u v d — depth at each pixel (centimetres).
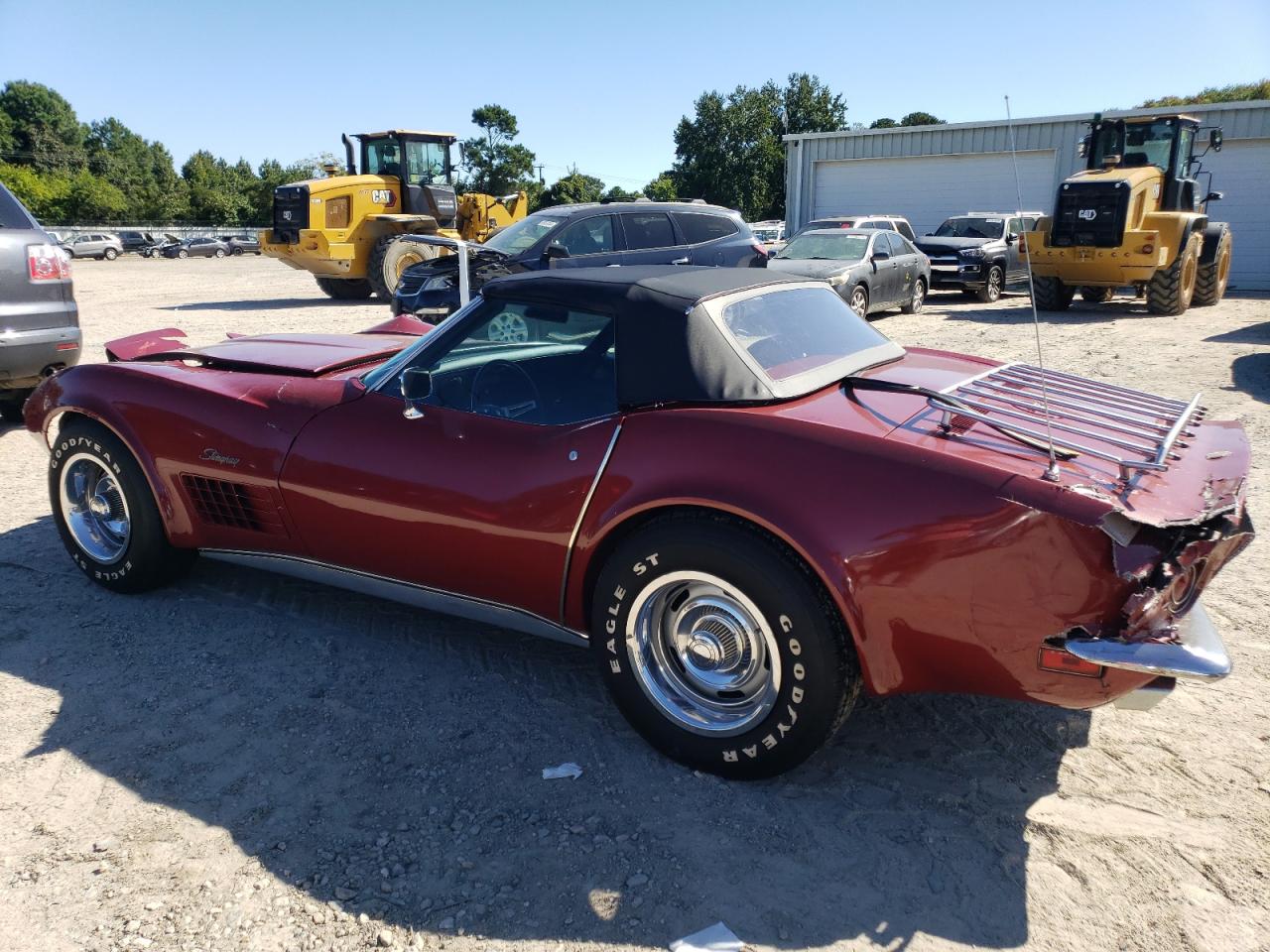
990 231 1795
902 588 234
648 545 262
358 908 222
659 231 1138
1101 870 236
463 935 215
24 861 237
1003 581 227
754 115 6469
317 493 328
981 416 252
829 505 239
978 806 261
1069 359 991
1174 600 228
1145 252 1344
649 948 212
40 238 600
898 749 289
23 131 11231
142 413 362
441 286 998
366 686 324
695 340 276
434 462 304
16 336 580
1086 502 220
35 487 546
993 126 2134
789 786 270
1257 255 1945
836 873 235
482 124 7900
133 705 310
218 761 280
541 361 301
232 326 1337
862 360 321
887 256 1408
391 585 332
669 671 279
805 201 2452
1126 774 275
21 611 378
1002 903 224
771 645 251
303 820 254
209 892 227
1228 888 229
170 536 373
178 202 8056
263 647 352
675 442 263
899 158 2277
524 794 265
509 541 291
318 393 343
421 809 259
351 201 1730
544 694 320
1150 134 1467
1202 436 287
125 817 254
